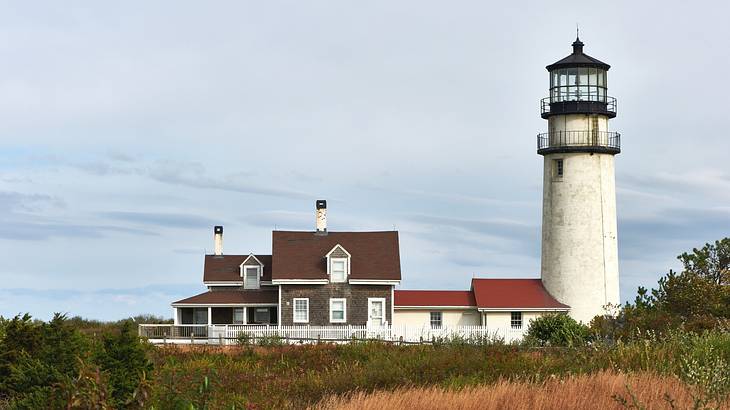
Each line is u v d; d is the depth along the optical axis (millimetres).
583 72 67188
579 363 27609
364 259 68688
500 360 30078
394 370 29594
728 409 19125
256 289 69875
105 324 62281
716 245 62062
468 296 69062
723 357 26297
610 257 67188
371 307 67500
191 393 20531
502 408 20438
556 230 67625
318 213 71312
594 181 67125
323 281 67062
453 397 21359
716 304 57594
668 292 59188
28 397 22625
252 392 28562
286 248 69375
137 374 25391
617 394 20328
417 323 68312
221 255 72188
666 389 20656
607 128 67812
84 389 17047
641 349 27438
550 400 20500
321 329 63125
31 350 27375
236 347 46156
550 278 67812
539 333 57656
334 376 30500
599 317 56625
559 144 67500
